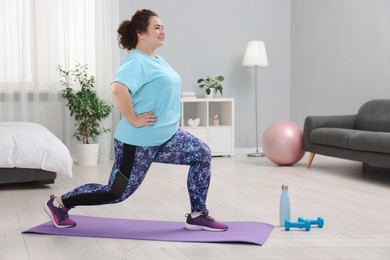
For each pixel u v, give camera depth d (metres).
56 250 3.03
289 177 5.54
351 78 6.82
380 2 6.33
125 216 3.85
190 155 3.26
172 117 3.20
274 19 7.82
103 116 6.58
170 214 3.92
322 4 7.24
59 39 6.75
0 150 4.77
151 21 3.18
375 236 3.29
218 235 3.27
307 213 3.92
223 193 4.68
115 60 6.99
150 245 3.12
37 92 6.66
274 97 7.89
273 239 3.22
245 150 7.80
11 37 6.54
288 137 6.22
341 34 6.95
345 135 5.50
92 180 5.43
